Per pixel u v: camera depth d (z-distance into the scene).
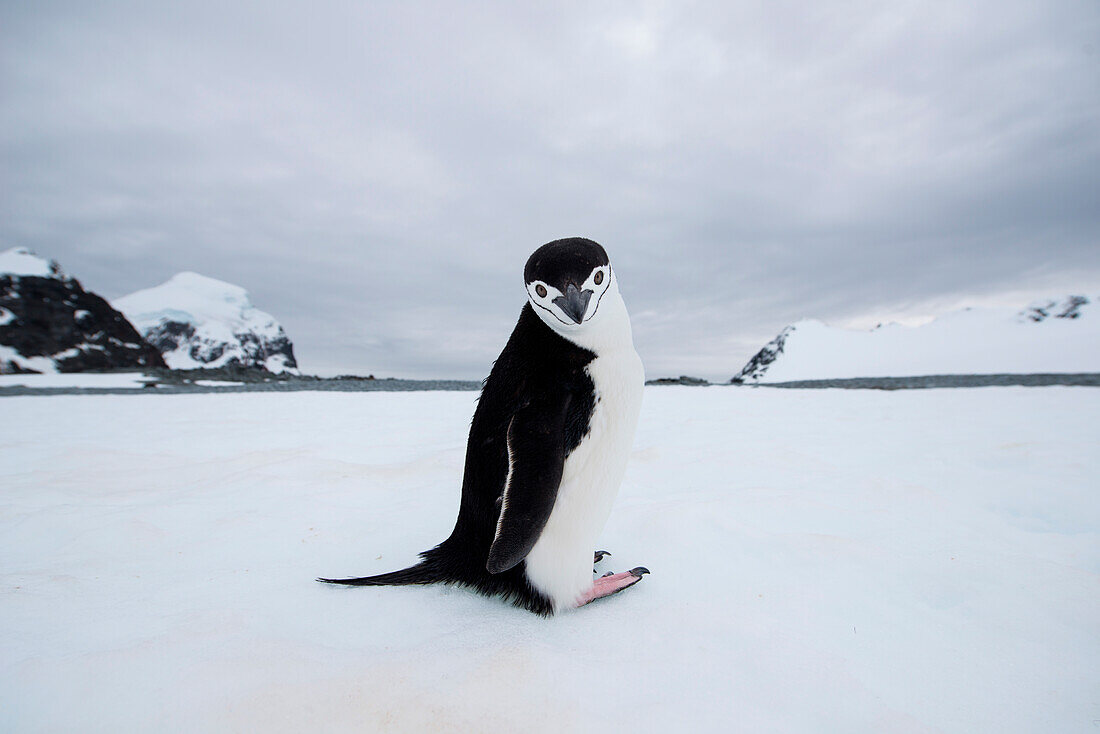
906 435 5.86
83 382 18.56
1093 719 1.56
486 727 1.43
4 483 4.03
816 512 3.26
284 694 1.52
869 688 1.68
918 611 2.16
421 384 16.00
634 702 1.56
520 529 1.83
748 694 1.61
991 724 1.55
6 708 1.50
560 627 2.01
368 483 3.96
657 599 2.25
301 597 2.26
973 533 2.96
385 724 1.44
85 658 1.70
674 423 6.96
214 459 4.71
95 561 2.62
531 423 1.94
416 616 2.11
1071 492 3.65
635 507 3.34
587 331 2.02
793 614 2.12
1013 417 7.05
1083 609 2.10
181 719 1.45
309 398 11.09
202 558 2.69
